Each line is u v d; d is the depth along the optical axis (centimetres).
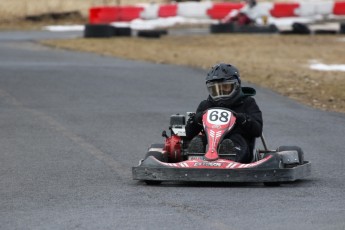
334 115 5184
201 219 2377
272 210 2503
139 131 4512
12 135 4378
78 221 2370
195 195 2773
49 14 15512
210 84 3180
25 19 15238
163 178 2914
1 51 8919
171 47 10050
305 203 2627
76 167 3500
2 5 15538
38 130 4525
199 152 3033
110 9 14150
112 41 10656
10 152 3906
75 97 5731
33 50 9156
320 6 14475
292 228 2245
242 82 6656
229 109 3139
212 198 2712
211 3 14862
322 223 2311
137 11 14350
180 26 14638
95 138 4294
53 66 7475
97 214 2472
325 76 7312
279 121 4878
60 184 3091
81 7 16125
